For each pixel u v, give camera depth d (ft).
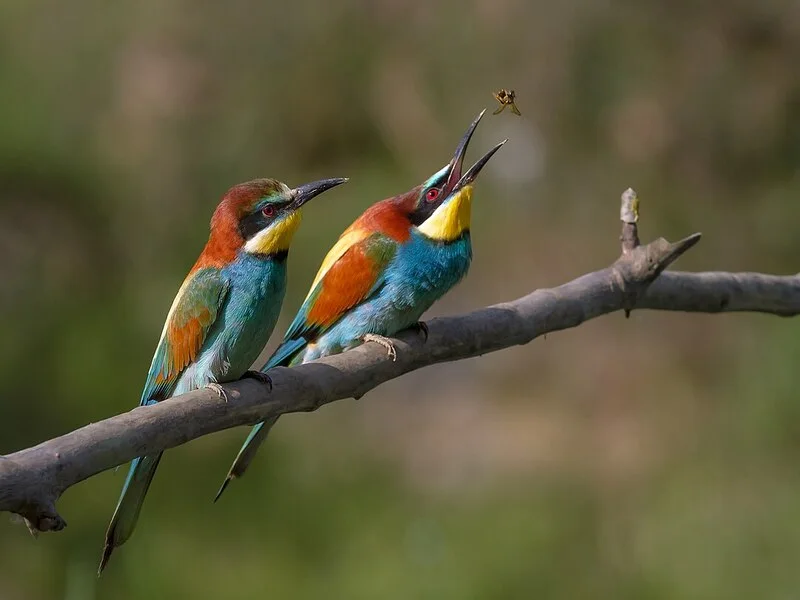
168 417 14.12
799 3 50.42
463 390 50.31
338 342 21.76
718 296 20.52
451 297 51.01
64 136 54.49
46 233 51.29
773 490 39.93
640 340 49.80
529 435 46.91
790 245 49.80
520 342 18.75
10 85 55.62
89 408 45.01
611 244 50.16
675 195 50.78
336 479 43.73
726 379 46.44
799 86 51.26
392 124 54.65
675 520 39.24
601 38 51.29
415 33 54.70
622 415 47.55
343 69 55.83
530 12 51.80
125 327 48.96
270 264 18.79
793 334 44.21
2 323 47.34
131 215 53.57
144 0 57.21
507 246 51.29
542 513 40.65
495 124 52.37
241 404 15.06
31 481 12.34
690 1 51.55
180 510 40.73
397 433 47.65
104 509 39.37
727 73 51.29
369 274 21.25
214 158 55.42
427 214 21.45
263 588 37.01
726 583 36.27
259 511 41.19
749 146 51.21
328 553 39.22
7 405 43.80
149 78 56.08
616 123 51.47
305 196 18.98
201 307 18.65
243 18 56.54
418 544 38.06
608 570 37.50
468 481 43.93
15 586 35.91
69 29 57.47
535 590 36.52
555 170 51.49
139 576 37.47
